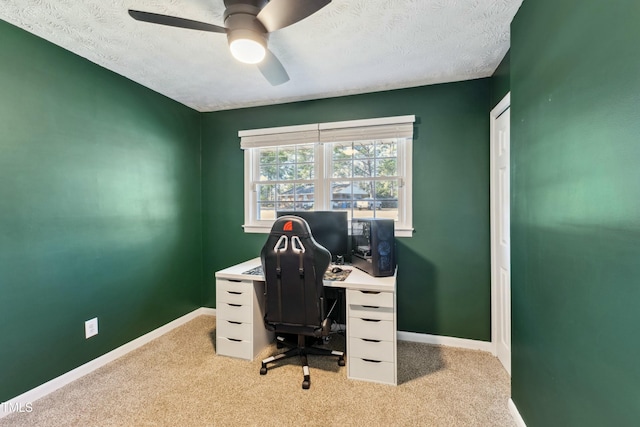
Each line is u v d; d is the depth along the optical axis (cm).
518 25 152
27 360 171
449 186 244
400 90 255
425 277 250
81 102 201
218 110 313
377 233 207
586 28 95
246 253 307
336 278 204
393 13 156
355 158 276
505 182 207
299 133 281
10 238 164
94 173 210
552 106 118
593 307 93
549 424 122
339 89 257
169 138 279
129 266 238
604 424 88
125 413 163
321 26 167
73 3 146
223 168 314
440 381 192
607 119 86
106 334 218
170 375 200
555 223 116
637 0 74
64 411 164
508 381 192
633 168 76
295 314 194
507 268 204
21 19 159
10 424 154
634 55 75
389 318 188
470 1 146
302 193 295
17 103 167
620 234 81
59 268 188
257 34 140
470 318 240
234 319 224
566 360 109
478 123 237
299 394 179
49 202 183
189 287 304
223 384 190
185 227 299
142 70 223
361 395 178
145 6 150
